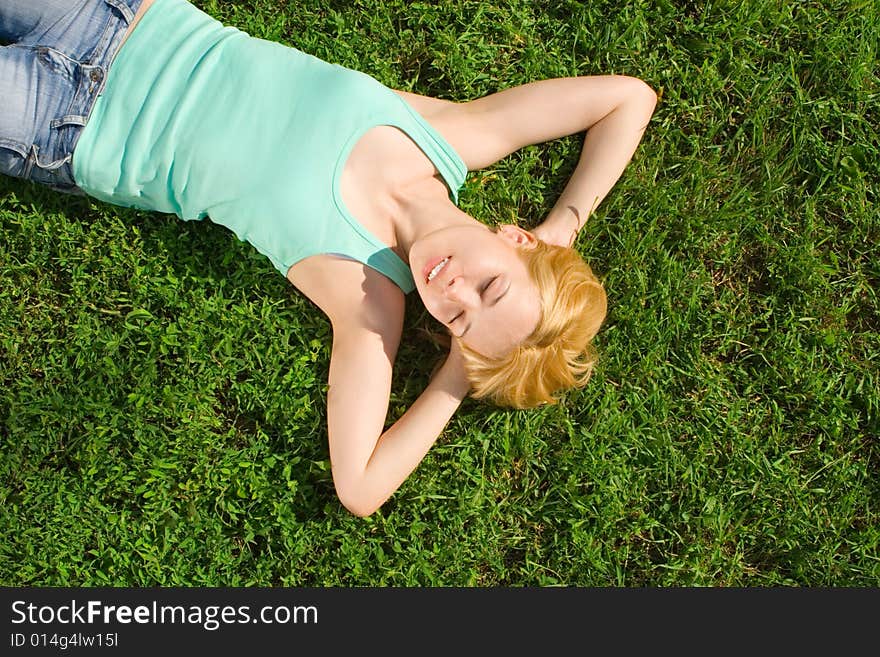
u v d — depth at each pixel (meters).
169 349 2.97
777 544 3.05
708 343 3.13
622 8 3.12
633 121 2.87
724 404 3.08
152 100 2.59
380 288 2.64
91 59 2.57
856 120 3.12
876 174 3.13
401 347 3.01
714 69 3.10
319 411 2.95
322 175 2.55
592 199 2.88
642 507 3.05
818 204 3.15
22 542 2.88
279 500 2.93
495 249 2.44
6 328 2.96
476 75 3.10
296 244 2.60
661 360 3.08
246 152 2.56
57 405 2.90
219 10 3.06
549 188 3.10
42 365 2.96
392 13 3.11
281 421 2.96
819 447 3.10
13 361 2.95
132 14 2.61
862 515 3.09
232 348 2.98
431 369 3.00
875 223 3.12
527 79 3.11
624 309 3.03
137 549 2.92
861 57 3.10
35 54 2.54
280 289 2.99
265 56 2.65
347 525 2.95
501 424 3.01
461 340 2.51
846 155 3.12
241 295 3.01
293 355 2.98
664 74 3.11
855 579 3.03
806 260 3.08
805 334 3.11
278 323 2.98
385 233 2.66
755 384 3.11
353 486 2.65
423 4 3.10
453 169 2.75
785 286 3.10
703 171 3.10
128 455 2.96
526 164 3.06
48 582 2.89
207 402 2.97
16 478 2.88
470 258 2.41
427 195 2.68
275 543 2.97
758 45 3.12
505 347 2.47
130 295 3.00
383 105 2.64
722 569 3.04
